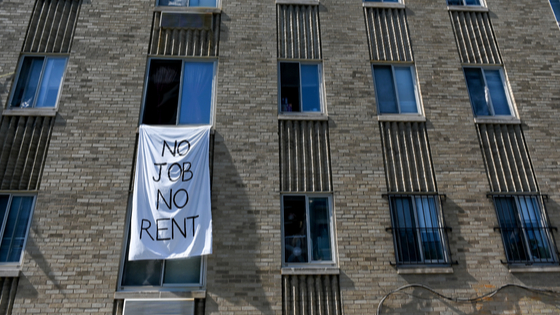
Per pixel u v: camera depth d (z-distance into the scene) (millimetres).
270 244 7922
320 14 10281
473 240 8203
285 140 8898
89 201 7992
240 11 10125
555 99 9719
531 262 8133
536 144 9188
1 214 7859
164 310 7258
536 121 9438
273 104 9164
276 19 10172
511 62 10109
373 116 9227
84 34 9508
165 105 9086
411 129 9195
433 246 8195
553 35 10516
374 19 10391
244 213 8117
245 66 9516
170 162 8148
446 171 8773
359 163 8742
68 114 8680
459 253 8086
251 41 9797
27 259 7477
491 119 9391
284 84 9586
